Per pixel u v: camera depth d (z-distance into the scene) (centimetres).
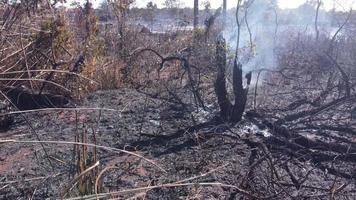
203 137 490
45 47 684
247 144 484
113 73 802
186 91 719
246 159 442
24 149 459
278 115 609
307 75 901
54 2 790
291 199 359
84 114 596
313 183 398
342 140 515
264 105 658
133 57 870
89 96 706
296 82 833
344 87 700
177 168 414
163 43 1018
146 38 1036
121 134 514
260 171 411
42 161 422
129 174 389
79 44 852
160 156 447
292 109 635
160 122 567
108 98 691
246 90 571
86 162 297
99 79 778
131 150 462
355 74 858
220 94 580
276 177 384
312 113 588
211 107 639
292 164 441
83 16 922
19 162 422
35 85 648
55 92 666
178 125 554
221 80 580
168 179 384
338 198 372
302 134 539
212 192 367
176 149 468
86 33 902
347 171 429
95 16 920
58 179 371
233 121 573
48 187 358
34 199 342
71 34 796
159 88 746
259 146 465
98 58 837
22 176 387
